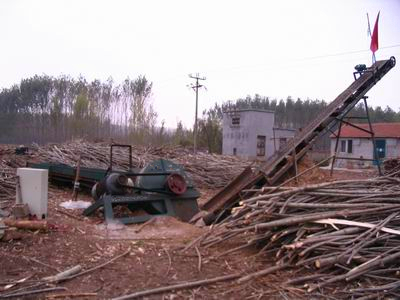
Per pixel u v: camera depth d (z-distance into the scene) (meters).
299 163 13.06
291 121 79.81
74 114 46.53
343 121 14.30
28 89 55.50
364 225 6.29
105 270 6.12
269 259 6.79
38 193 8.30
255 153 47.75
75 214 9.91
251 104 80.81
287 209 6.92
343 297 5.40
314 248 6.08
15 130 52.31
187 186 10.61
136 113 45.12
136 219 9.36
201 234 8.23
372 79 14.52
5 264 6.09
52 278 5.63
